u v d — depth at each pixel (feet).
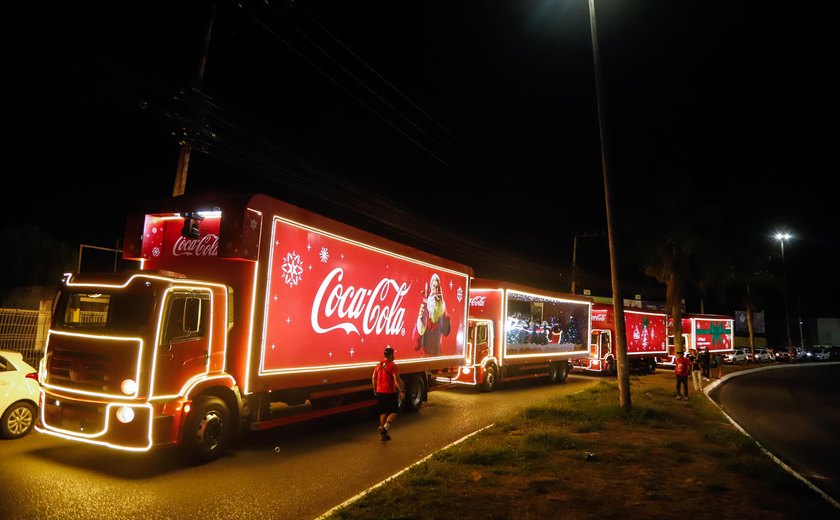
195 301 26.50
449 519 17.94
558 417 40.63
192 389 25.58
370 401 40.55
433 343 48.42
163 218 32.09
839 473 29.07
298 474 25.03
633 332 98.89
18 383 28.71
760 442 34.73
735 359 158.40
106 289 25.46
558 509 19.40
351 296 37.19
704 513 19.49
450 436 35.40
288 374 31.12
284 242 30.99
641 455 28.55
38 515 18.58
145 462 25.79
